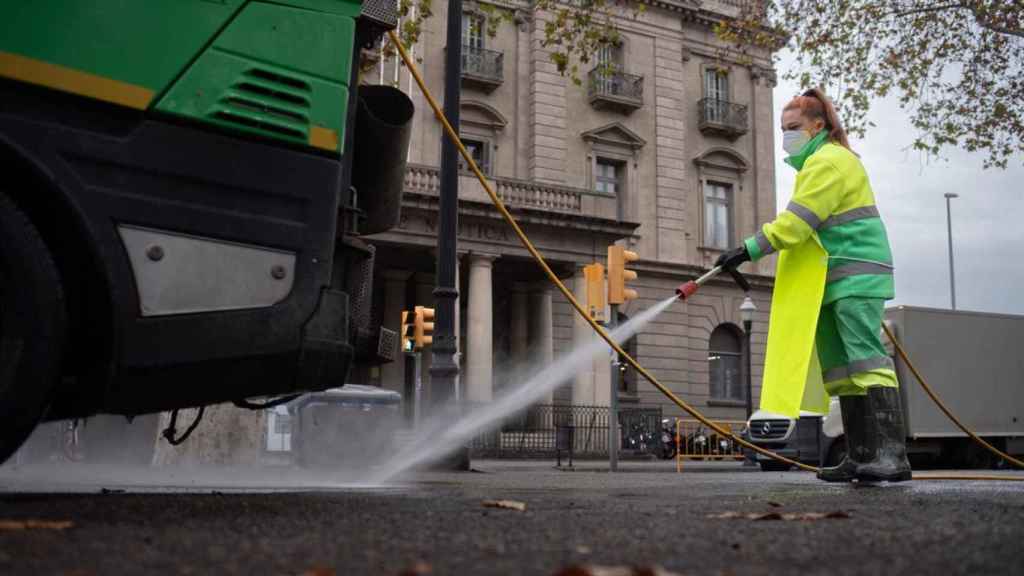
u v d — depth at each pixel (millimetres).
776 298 5285
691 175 33750
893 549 2170
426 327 17594
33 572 1734
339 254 3873
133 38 3277
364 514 3010
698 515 3113
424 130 28469
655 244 32219
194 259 3330
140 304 3225
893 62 16000
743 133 34312
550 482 7348
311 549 2107
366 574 1762
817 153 5293
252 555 2004
